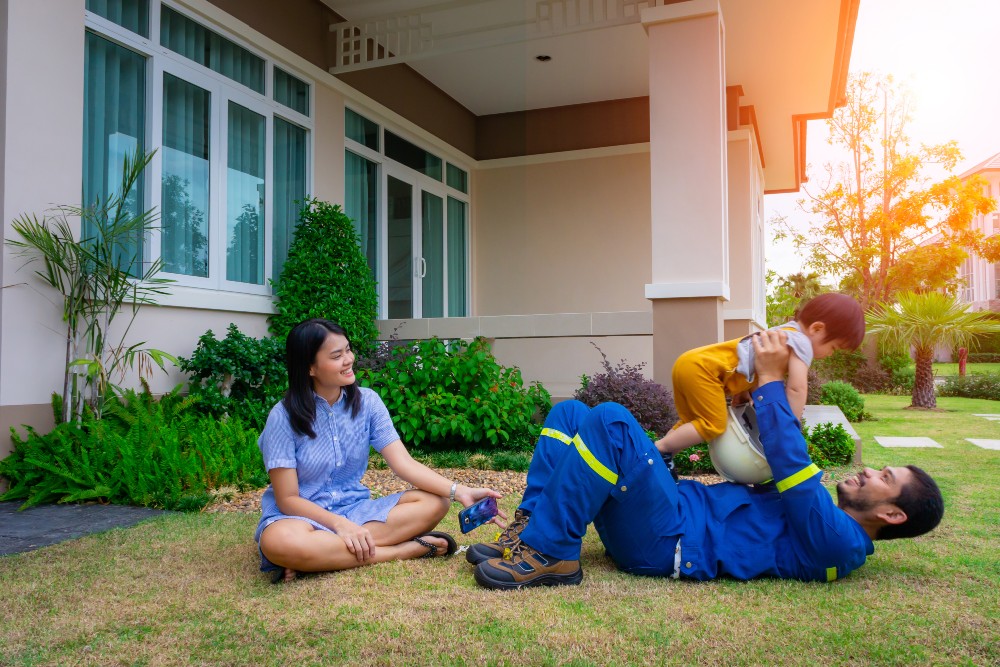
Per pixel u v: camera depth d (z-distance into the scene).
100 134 4.95
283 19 6.54
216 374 5.21
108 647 1.80
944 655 1.73
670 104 5.95
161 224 5.34
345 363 2.50
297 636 1.86
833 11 6.71
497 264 10.29
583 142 9.88
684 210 5.90
